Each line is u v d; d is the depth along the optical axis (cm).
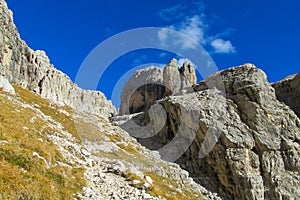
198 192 4850
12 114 3212
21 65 8244
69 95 10131
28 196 1780
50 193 1939
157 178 4384
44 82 8975
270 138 5956
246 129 6066
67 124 4891
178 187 4469
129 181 3016
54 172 2322
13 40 7912
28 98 5712
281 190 5291
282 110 6394
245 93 6619
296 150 5834
